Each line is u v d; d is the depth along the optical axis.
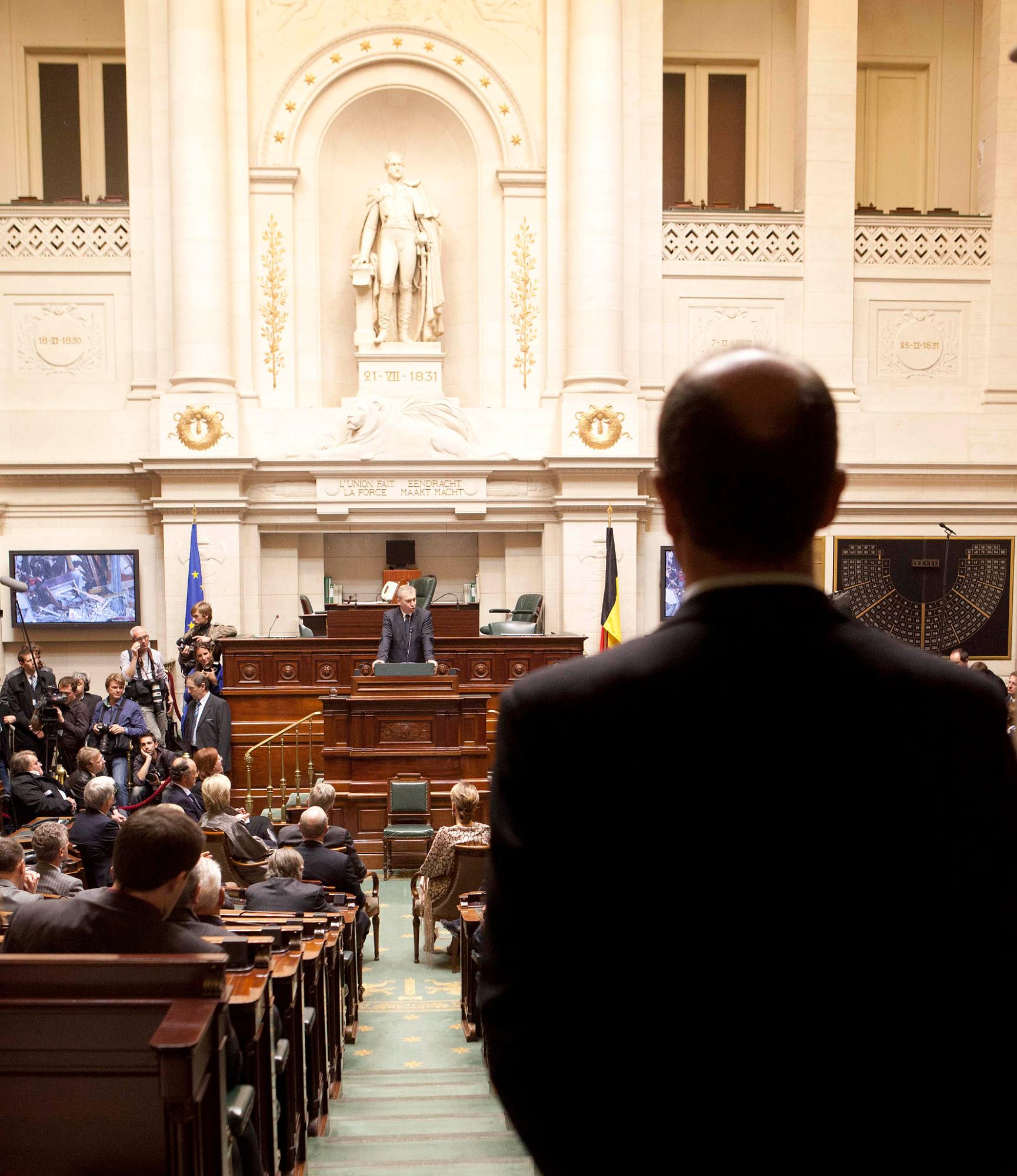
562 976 0.95
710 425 1.02
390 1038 5.83
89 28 15.31
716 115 16.14
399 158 14.55
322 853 6.24
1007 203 15.08
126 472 14.05
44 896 5.36
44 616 14.09
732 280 14.78
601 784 0.96
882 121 16.23
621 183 14.23
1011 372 15.09
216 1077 2.31
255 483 14.23
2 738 10.29
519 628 12.34
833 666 0.97
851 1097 0.90
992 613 14.92
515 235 14.67
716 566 1.05
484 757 9.30
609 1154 0.94
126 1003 2.23
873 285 15.04
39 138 15.45
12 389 14.21
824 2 14.73
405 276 14.40
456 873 6.95
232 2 14.12
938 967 0.92
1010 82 15.04
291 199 14.45
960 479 14.85
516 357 14.74
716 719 0.95
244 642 11.13
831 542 14.78
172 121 13.76
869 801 0.93
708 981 0.92
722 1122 0.91
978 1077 0.91
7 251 14.19
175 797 7.41
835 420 1.05
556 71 14.50
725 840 0.93
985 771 0.96
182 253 13.77
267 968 3.01
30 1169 2.26
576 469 14.01
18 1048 2.25
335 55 14.47
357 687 9.38
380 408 14.30
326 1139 4.12
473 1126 4.31
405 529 14.49
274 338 14.45
